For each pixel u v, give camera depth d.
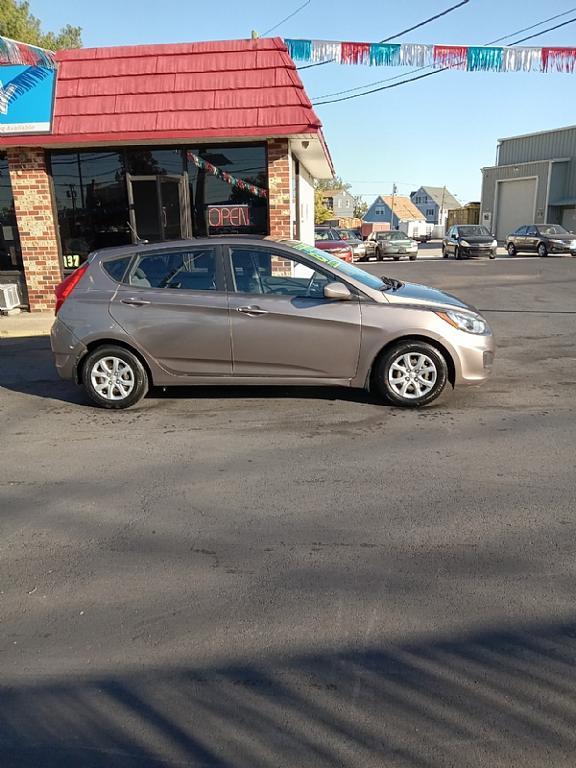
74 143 10.84
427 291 6.46
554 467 4.60
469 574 3.29
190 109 10.54
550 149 39.62
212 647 2.80
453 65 8.91
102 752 2.27
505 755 2.21
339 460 4.83
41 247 11.68
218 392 6.81
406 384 5.99
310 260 6.07
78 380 6.42
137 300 6.12
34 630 2.95
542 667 2.62
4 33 21.39
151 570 3.42
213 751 2.26
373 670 2.64
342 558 3.48
